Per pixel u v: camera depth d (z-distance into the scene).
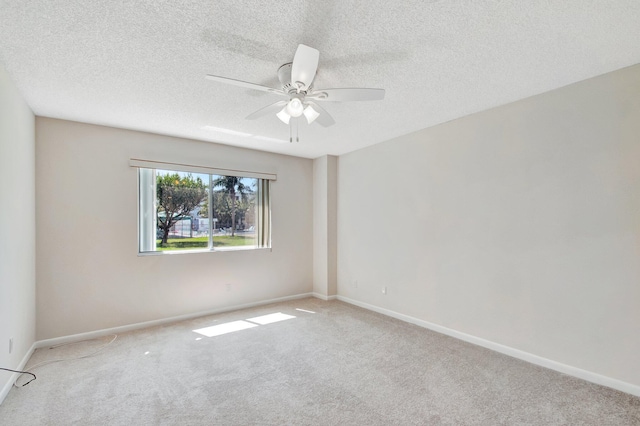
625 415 1.93
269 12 1.58
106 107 2.84
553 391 2.20
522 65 2.14
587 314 2.34
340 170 4.81
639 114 2.12
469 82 2.39
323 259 4.85
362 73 2.23
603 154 2.27
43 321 3.01
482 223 3.00
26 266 2.67
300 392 2.21
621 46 1.91
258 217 4.58
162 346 3.01
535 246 2.63
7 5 1.49
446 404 2.06
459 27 1.71
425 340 3.15
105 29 1.71
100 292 3.31
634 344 2.13
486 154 2.97
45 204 3.04
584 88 2.36
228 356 2.79
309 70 1.77
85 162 3.26
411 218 3.70
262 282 4.52
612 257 2.23
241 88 2.46
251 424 1.86
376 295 4.17
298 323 3.69
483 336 2.99
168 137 3.75
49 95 2.56
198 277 3.96
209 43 1.85
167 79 2.31
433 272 3.45
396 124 3.39
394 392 2.20
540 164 2.60
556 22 1.68
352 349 2.94
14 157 2.35
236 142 4.09
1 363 2.09
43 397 2.14
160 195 3.80
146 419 1.90
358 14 1.59
